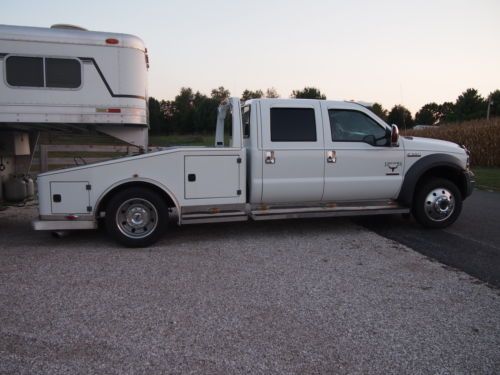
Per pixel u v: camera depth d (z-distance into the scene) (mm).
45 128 6699
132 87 6004
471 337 3170
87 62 5789
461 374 2705
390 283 4262
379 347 3021
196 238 6043
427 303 3773
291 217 6031
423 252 5348
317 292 4020
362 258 5098
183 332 3223
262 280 4332
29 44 5562
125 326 3314
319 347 3020
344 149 6137
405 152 6383
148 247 5547
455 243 5789
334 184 6145
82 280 4301
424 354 2934
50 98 5711
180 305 3705
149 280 4312
